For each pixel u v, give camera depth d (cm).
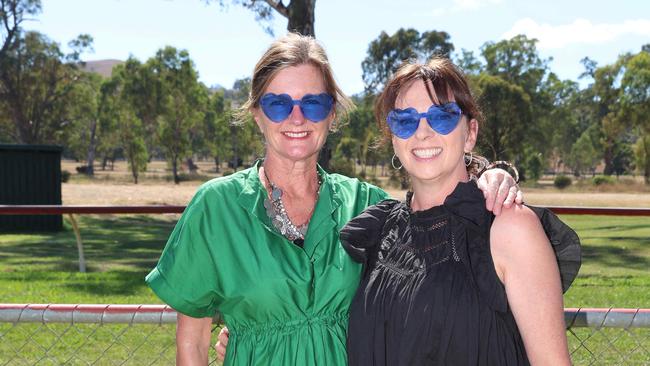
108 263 1195
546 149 6731
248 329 211
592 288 865
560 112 6938
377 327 190
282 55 216
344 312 211
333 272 209
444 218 190
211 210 210
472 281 180
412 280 188
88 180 6625
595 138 7931
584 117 8419
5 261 1212
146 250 1420
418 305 183
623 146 8056
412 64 202
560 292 173
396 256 197
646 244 1588
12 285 878
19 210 551
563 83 6675
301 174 223
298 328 206
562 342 170
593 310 251
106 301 766
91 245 1515
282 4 1296
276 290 203
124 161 13150
